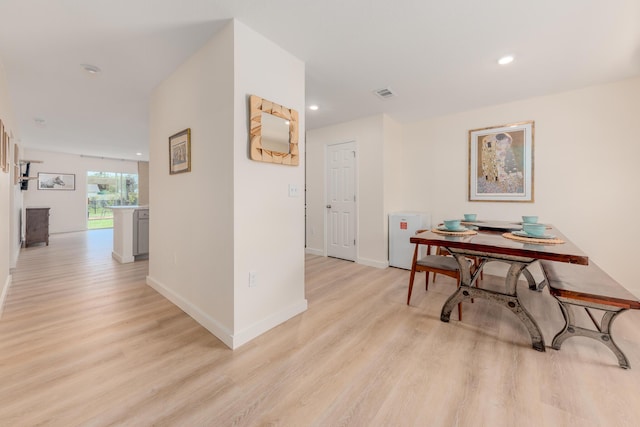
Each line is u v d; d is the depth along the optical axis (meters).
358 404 1.35
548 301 2.65
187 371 1.59
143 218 4.37
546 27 1.90
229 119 1.85
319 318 2.30
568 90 2.99
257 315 2.02
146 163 9.02
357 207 4.17
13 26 1.87
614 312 1.64
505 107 3.39
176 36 2.01
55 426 1.20
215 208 2.01
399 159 4.29
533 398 1.38
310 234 4.84
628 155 2.74
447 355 1.76
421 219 3.71
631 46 2.12
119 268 3.84
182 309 2.42
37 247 5.39
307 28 1.92
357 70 2.54
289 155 2.22
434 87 2.90
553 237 2.01
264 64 2.02
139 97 3.18
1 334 1.98
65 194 7.54
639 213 2.71
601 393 1.41
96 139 5.51
